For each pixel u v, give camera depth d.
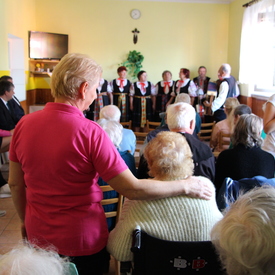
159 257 1.20
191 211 1.21
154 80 7.37
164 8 7.13
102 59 7.29
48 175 1.18
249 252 0.75
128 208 1.32
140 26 7.19
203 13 7.16
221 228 0.84
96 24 7.17
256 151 1.97
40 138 1.17
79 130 1.15
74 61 1.19
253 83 5.93
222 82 5.53
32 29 7.04
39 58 7.00
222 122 3.46
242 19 6.47
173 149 1.25
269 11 5.36
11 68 6.47
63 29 7.17
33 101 7.42
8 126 4.21
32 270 0.67
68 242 1.21
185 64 7.32
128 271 1.42
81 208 1.21
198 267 1.19
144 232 1.19
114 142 2.12
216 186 2.08
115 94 6.49
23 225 1.46
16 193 1.37
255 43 5.79
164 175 1.24
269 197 0.82
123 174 1.16
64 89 1.18
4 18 5.29
